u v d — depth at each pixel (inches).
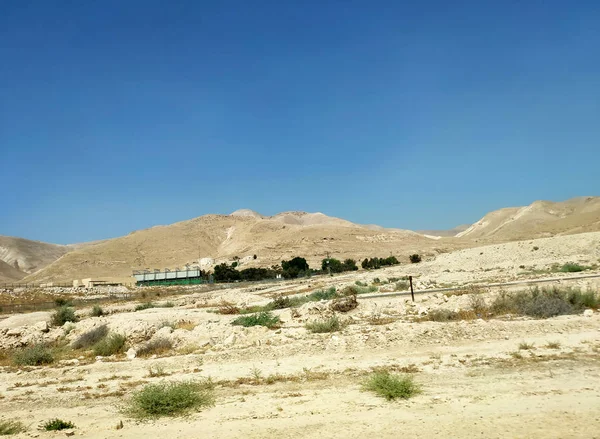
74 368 682.2
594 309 845.8
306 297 1619.1
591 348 566.6
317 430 366.6
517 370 497.4
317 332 791.7
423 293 1449.3
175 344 823.7
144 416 433.4
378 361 581.3
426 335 686.5
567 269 1940.2
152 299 2674.7
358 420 381.4
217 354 679.7
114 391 536.1
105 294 3398.1
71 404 500.1
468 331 691.4
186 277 4911.4
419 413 387.5
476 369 512.4
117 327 922.1
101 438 385.1
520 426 346.0
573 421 349.1
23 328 1039.0
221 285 3673.7
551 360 527.5
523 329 685.9
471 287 1374.3
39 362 771.4
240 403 452.1
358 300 1316.4
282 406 433.4
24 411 489.1
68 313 1651.1
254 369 581.0
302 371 561.0
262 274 4611.2
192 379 553.6
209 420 410.6
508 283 1528.1
